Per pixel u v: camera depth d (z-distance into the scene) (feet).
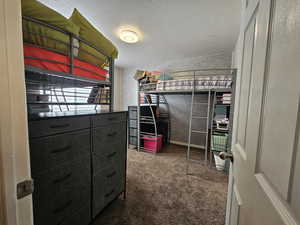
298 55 1.01
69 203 3.38
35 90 4.33
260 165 1.57
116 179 5.09
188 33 8.38
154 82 10.59
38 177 2.69
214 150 8.21
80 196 3.68
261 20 1.71
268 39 1.50
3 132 1.17
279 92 1.23
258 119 1.64
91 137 3.93
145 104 12.14
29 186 1.37
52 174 2.95
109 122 4.60
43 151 2.75
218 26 7.53
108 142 4.60
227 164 7.88
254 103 1.80
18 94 1.26
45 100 4.79
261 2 1.72
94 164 4.09
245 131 2.18
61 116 3.07
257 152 1.64
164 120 13.50
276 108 1.27
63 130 3.14
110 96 5.49
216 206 5.25
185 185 6.58
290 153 1.03
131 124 12.35
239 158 2.43
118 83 16.72
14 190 1.24
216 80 8.14
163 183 6.73
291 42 1.09
